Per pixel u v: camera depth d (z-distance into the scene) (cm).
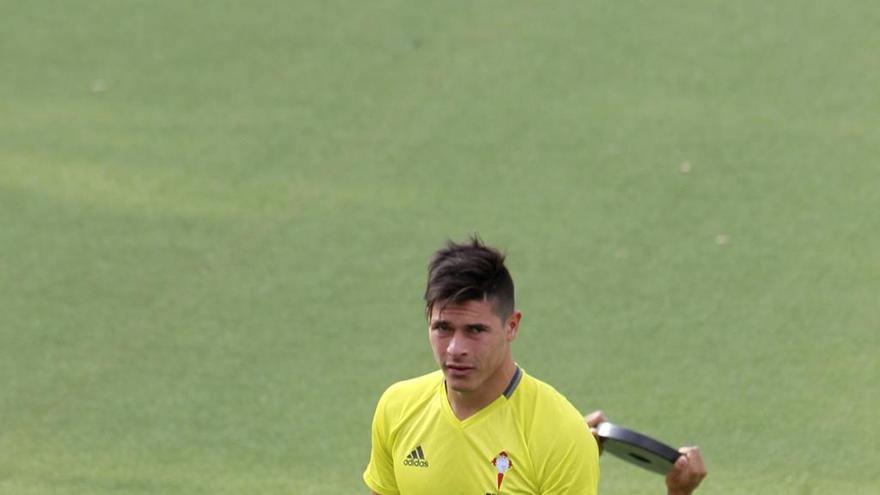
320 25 5238
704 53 4884
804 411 2978
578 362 3203
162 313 3494
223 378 3178
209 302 3547
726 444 2859
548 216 3928
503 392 1766
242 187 4162
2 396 3108
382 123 4522
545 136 4391
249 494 2688
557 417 1758
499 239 3806
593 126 4438
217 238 3878
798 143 4284
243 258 3766
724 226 3844
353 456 2839
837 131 4347
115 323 3447
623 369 3170
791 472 2748
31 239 3897
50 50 5150
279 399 3078
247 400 3078
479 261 1695
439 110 4591
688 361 3203
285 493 2692
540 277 3609
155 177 4238
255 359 3262
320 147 4391
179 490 2708
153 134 4522
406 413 1822
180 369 3222
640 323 3378
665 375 3142
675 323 3372
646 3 5284
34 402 3081
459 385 1709
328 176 4212
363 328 3394
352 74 4859
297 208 4031
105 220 3994
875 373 3122
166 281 3659
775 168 4144
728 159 4209
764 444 2856
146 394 3111
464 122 4503
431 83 4769
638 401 3030
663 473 2222
